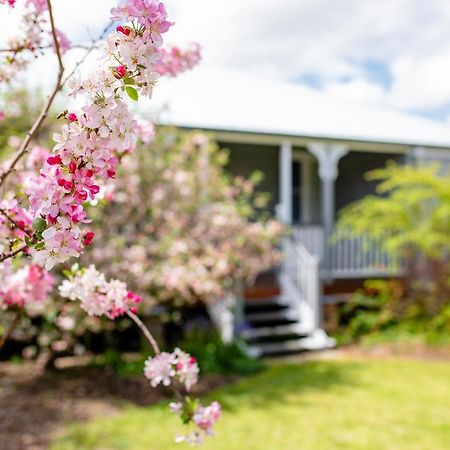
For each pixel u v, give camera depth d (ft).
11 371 24.64
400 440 17.03
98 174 4.73
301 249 32.01
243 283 28.53
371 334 32.99
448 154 40.91
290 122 36.04
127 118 4.56
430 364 27.22
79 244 4.64
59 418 18.52
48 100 5.95
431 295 33.37
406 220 33.40
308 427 18.10
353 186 44.93
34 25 7.20
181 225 23.17
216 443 16.51
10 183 9.27
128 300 7.04
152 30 4.57
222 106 36.81
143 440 16.48
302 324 31.50
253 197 40.09
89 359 26.94
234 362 25.53
